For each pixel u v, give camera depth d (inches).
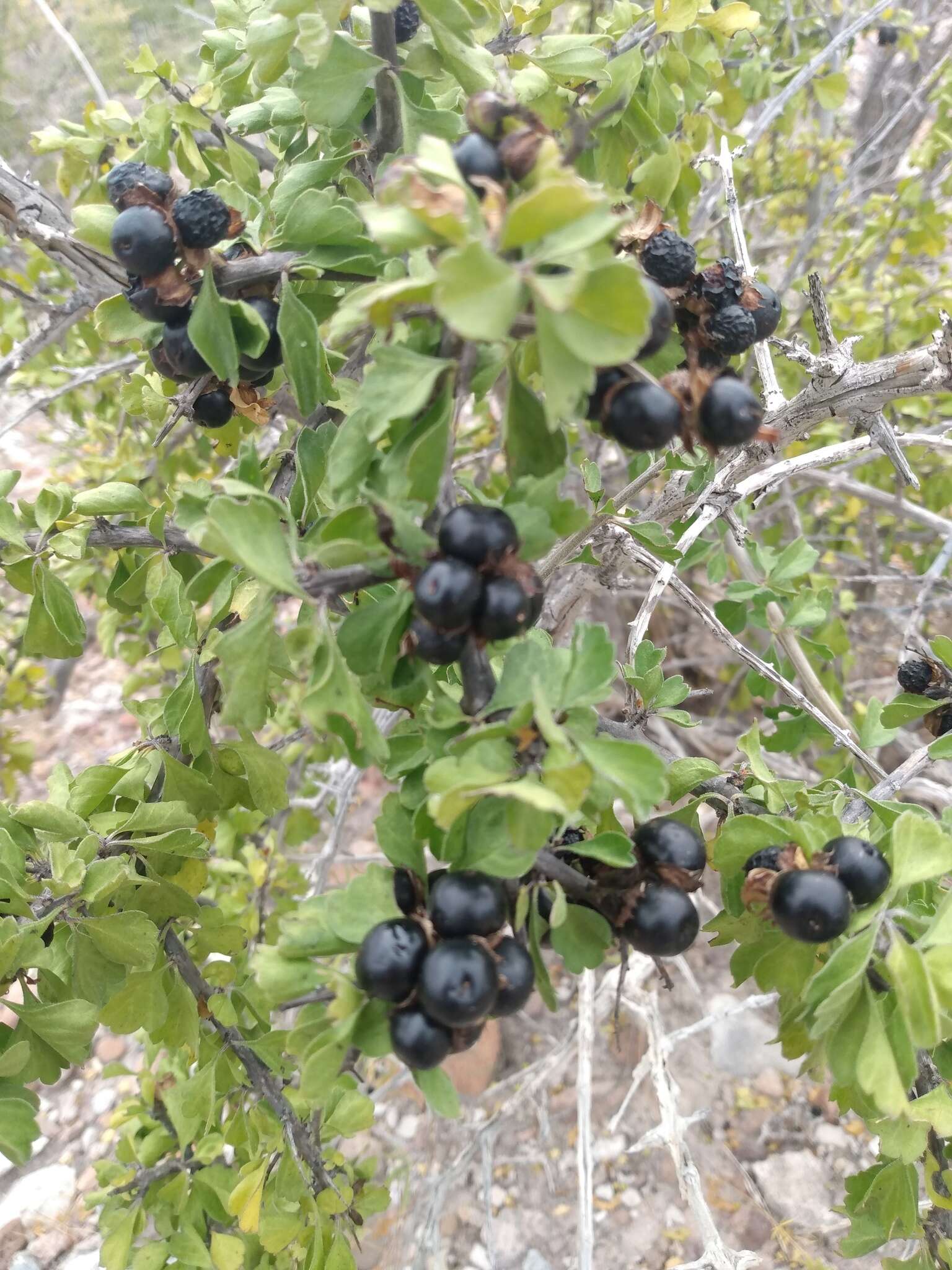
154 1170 8.9
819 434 16.2
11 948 5.8
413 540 4.0
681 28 7.8
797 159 16.6
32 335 9.4
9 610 17.4
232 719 4.5
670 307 4.4
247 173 8.2
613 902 4.8
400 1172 13.8
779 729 10.3
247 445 5.0
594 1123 15.5
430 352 4.3
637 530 7.6
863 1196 6.6
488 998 3.9
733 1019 16.1
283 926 4.4
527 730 4.0
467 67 5.9
